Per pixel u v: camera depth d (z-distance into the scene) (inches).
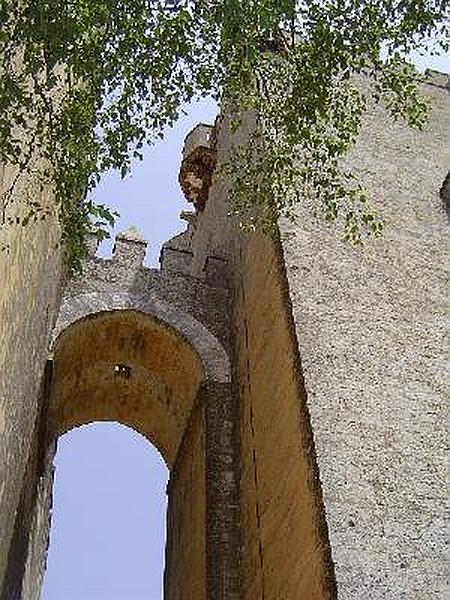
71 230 362.6
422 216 661.3
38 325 516.4
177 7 300.2
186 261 874.8
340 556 368.8
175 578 663.8
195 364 676.7
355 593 354.0
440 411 467.8
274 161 399.9
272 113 364.8
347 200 634.2
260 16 301.1
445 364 506.9
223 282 729.0
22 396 471.8
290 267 553.3
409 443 439.5
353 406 454.6
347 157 708.7
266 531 484.1
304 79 349.7
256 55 315.3
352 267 571.5
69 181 335.3
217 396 640.4
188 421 693.3
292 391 479.5
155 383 764.0
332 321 516.1
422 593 360.5
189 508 642.2
